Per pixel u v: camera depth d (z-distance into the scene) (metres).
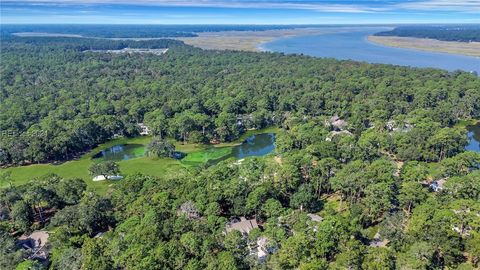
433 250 68.56
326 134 144.12
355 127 159.25
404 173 102.75
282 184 99.81
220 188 93.69
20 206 88.56
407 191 89.50
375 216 89.00
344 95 194.62
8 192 94.38
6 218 90.81
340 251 71.50
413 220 78.62
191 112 172.00
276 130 176.00
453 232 72.88
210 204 87.00
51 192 96.19
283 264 70.00
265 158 118.94
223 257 68.06
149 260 67.00
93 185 119.19
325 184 105.25
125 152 151.75
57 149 139.25
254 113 178.62
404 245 73.88
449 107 175.25
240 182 95.00
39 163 139.00
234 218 90.31
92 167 122.62
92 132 157.88
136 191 97.56
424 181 104.81
